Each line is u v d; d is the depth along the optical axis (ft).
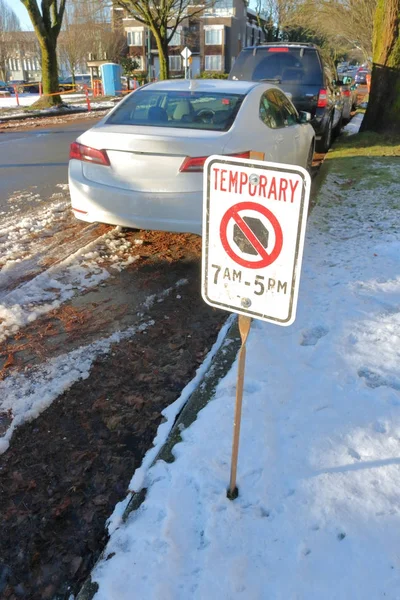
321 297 13.93
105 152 16.11
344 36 100.89
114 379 11.43
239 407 7.41
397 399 9.91
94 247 18.43
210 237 7.09
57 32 76.84
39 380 11.32
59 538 7.96
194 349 12.55
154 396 10.90
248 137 16.70
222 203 6.84
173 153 15.31
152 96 18.52
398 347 11.61
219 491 8.05
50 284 15.57
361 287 14.34
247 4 132.98
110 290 15.40
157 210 15.79
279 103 21.01
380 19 35.04
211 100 17.80
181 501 7.97
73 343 12.71
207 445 8.95
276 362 11.21
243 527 7.48
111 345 12.66
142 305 14.58
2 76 203.00
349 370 10.85
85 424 10.15
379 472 8.27
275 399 10.02
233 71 33.83
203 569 6.93
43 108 74.59
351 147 34.22
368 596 6.51
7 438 9.71
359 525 7.41
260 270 6.88
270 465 8.50
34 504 8.49
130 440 9.77
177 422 9.68
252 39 212.23
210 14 163.84
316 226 19.29
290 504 7.79
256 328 12.64
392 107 36.45
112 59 164.35
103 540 7.91
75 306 14.46
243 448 8.84
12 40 207.21
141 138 15.46
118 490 8.72
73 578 7.43
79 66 197.26
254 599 6.59
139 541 7.38
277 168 6.34
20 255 17.70
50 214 22.04
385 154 31.53
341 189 24.17
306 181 6.22
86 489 8.76
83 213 16.98
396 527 7.35
